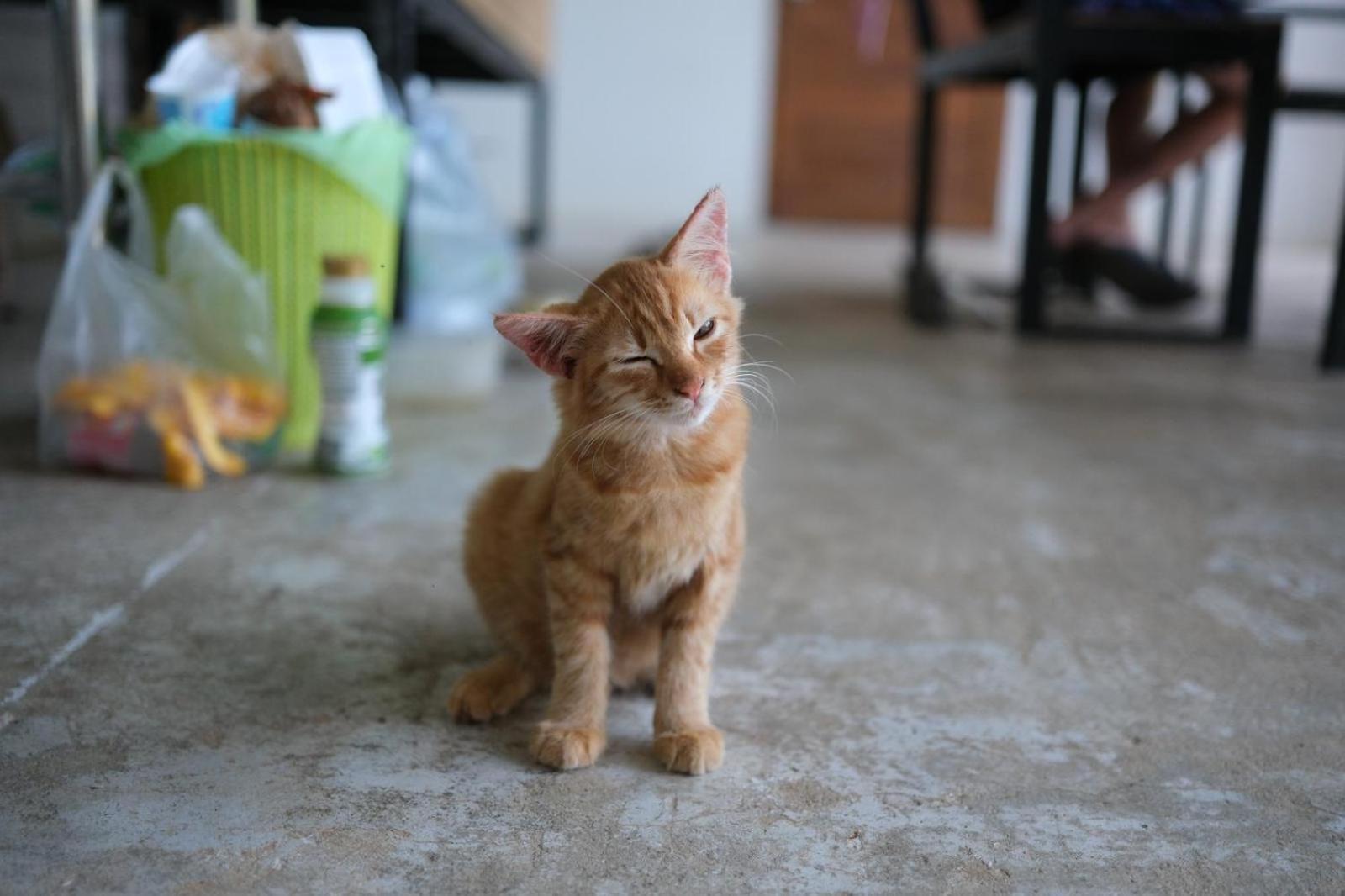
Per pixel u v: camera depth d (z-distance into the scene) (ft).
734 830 3.37
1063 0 11.38
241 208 6.83
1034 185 12.25
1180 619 5.13
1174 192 20.44
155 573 5.16
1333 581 5.63
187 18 10.73
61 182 6.92
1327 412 9.36
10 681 4.08
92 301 6.43
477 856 3.19
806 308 14.70
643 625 4.21
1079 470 7.60
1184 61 12.06
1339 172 24.64
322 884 3.04
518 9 14.30
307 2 10.76
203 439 6.45
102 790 3.43
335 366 6.61
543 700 4.26
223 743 3.75
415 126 10.06
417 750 3.79
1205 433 8.63
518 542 4.19
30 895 2.93
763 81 25.22
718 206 4.06
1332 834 3.44
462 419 8.38
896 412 9.21
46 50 12.18
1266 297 16.37
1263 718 4.19
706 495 3.84
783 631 4.89
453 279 10.05
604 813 3.45
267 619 4.75
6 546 5.38
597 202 25.62
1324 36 23.73
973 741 3.97
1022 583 5.54
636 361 3.83
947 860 3.25
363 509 6.21
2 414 7.64
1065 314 14.46
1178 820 3.50
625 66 24.94
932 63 14.71
